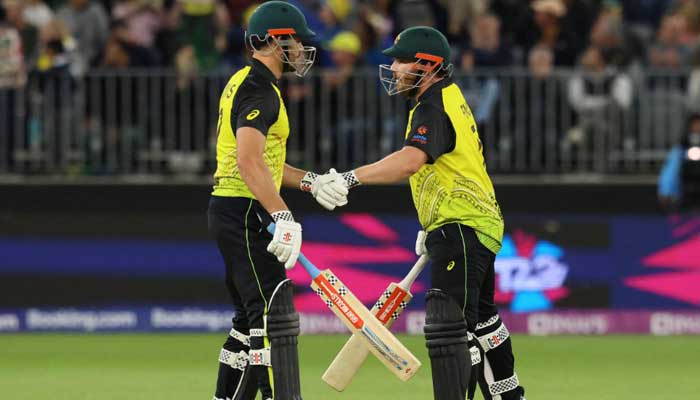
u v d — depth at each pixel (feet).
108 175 150.10
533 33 163.12
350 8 161.68
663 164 151.33
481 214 77.30
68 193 149.69
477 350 80.38
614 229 150.61
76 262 149.38
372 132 148.77
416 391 103.96
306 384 108.06
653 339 145.18
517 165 150.92
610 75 151.23
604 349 135.23
